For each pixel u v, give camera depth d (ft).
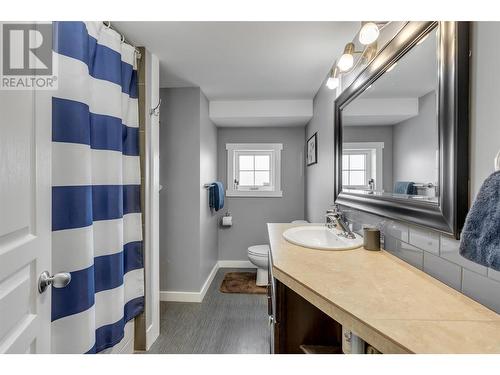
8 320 2.21
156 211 6.19
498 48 2.12
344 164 5.69
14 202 2.28
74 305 3.79
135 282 5.54
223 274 10.50
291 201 11.30
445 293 2.53
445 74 2.58
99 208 4.49
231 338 6.18
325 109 7.38
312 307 3.55
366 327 2.05
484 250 1.77
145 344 5.71
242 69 6.82
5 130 2.19
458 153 2.44
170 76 7.31
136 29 4.99
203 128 8.64
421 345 1.81
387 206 3.81
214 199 9.41
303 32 5.04
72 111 3.74
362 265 3.30
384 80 4.00
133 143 5.45
